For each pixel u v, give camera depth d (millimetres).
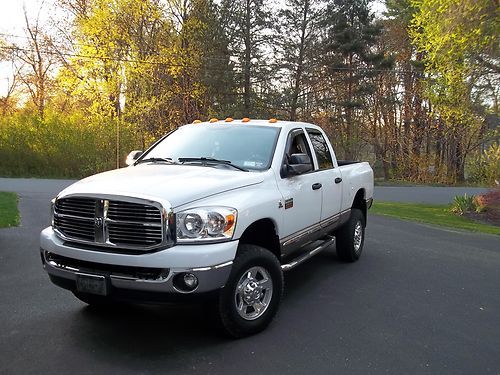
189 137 5750
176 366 3816
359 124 44750
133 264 3824
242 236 4543
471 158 42812
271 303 4578
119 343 4230
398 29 43406
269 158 5105
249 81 36594
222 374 3709
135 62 30203
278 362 3943
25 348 4086
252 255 4328
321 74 39219
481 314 5324
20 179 22625
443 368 3938
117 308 5094
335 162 6766
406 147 46812
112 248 3961
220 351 4109
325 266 7301
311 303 5500
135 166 5148
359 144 46156
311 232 5738
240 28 35344
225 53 34688
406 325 4895
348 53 38500
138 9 30172
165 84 32688
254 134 5492
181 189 4062
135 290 3857
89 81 30359
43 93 40625
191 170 4734
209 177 4457
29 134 26609
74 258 4070
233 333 4301
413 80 44156
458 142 44188
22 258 7133
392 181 40094
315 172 5930
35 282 5973
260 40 36375
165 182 4211
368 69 38531
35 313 4914
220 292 4102
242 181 4512
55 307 5102
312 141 6215
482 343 4492
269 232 4840
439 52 17766
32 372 3660
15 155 26266
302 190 5359
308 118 39781
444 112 25375
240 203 4230
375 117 46469
